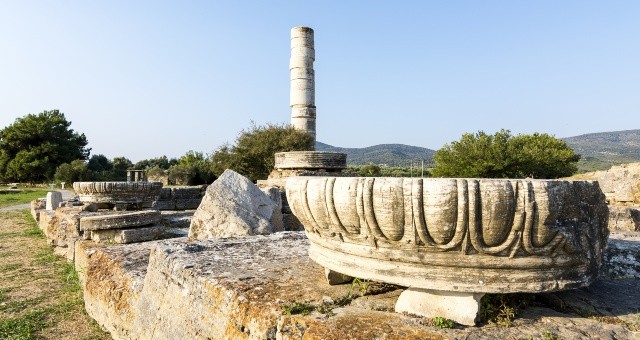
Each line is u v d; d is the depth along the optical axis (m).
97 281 5.29
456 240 2.27
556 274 2.36
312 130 22.61
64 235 9.14
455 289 2.33
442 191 2.22
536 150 33.38
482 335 2.21
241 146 26.39
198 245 4.53
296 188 2.91
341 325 2.34
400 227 2.34
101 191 9.91
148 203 10.61
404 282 2.44
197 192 17.67
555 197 2.23
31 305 5.91
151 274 4.27
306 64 22.11
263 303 2.74
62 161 47.88
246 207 6.39
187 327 3.37
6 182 47.12
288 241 4.96
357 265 2.65
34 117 48.47
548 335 2.21
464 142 35.28
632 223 7.01
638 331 2.34
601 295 2.98
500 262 2.29
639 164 9.54
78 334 4.86
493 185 2.21
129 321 4.46
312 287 3.07
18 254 9.44
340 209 2.54
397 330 2.26
